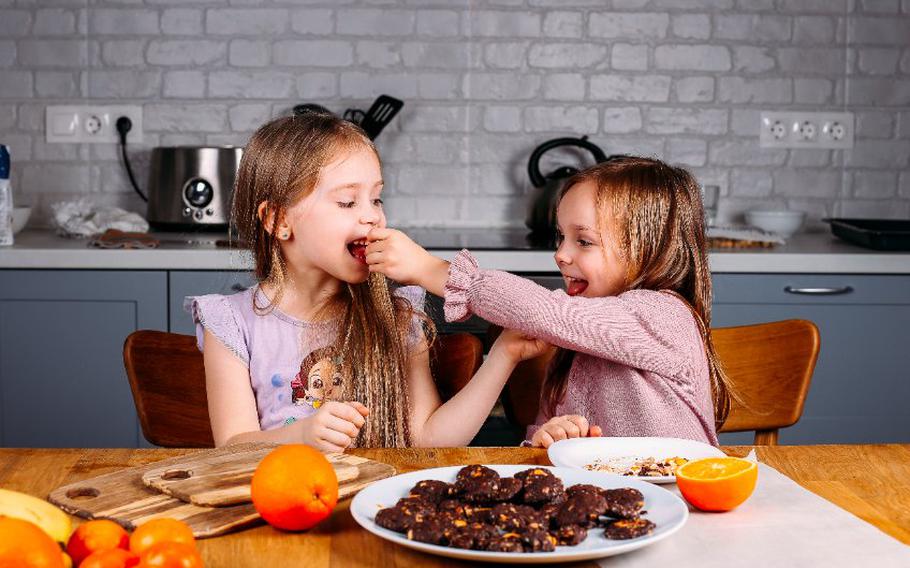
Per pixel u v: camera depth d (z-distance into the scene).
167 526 0.78
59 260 2.64
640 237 1.58
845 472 1.14
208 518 0.94
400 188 3.27
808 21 3.29
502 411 2.56
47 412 2.69
